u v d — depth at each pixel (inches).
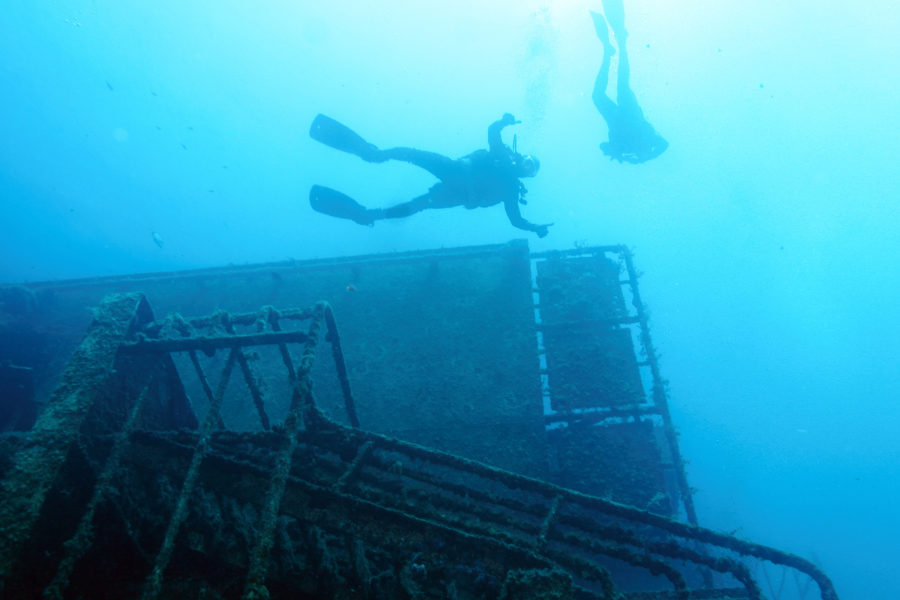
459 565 102.1
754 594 123.3
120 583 105.7
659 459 224.8
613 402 238.1
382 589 114.7
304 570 118.4
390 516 107.3
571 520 136.1
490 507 203.6
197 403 235.9
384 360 244.2
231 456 130.4
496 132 178.2
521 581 89.3
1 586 81.4
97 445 115.6
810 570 127.0
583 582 202.1
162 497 124.8
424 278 273.3
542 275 284.5
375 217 186.2
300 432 144.9
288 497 111.1
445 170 179.5
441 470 210.1
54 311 267.7
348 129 176.9
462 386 233.8
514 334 249.3
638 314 264.8
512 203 187.8
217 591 107.4
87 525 91.6
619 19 181.3
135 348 126.7
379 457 143.0
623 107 185.5
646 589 204.1
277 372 244.5
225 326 150.6
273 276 278.4
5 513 90.6
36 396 227.3
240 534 121.7
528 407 226.8
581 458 225.5
